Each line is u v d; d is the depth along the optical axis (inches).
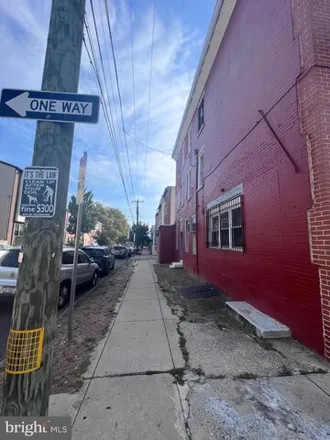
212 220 348.5
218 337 160.1
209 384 109.0
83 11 82.5
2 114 72.6
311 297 140.2
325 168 132.9
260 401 97.5
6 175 879.1
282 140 171.3
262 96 200.8
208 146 373.4
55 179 70.8
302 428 83.7
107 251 543.8
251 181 219.8
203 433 81.7
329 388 105.7
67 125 75.4
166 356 135.3
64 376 117.5
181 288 326.6
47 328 66.2
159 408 93.7
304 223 147.0
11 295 221.1
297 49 155.9
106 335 167.0
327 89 140.0
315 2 147.3
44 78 75.4
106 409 93.4
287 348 142.9
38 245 66.8
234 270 258.1
